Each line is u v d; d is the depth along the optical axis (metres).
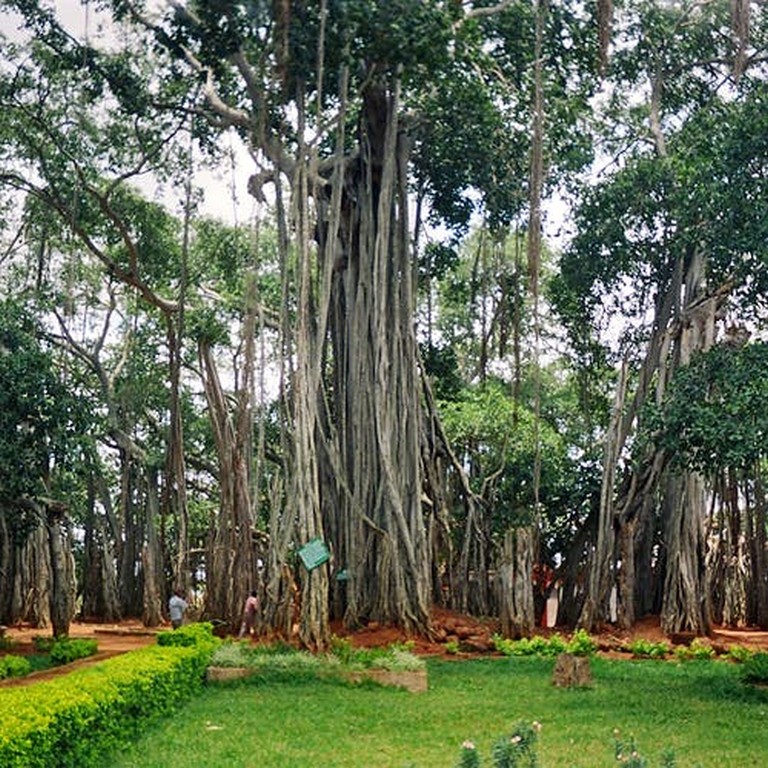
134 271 25.19
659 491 23.88
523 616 20.66
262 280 29.38
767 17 23.72
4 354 21.88
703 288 23.31
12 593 29.11
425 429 22.39
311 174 18.11
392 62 17.84
